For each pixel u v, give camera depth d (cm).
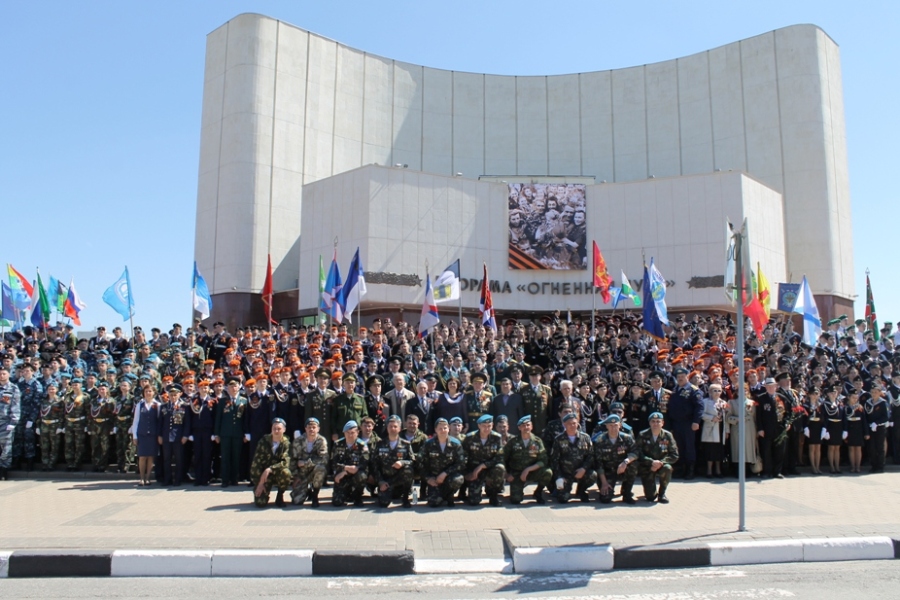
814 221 3606
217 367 1708
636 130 4009
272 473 1114
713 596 690
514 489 1139
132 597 705
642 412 1433
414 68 4019
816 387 1512
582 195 3319
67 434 1527
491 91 4103
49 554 800
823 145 3644
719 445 1405
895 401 1599
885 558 846
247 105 3453
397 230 3084
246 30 3506
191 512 1072
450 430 1159
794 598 681
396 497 1205
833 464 1507
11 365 1623
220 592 723
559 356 1759
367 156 3825
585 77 4091
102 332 2006
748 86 3797
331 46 3753
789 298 2652
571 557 809
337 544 849
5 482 1424
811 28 3716
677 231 3206
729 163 3800
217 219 3453
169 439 1359
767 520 983
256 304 3362
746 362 1517
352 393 1316
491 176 3828
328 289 2081
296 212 3553
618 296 2803
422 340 1920
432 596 702
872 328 2950
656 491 1208
